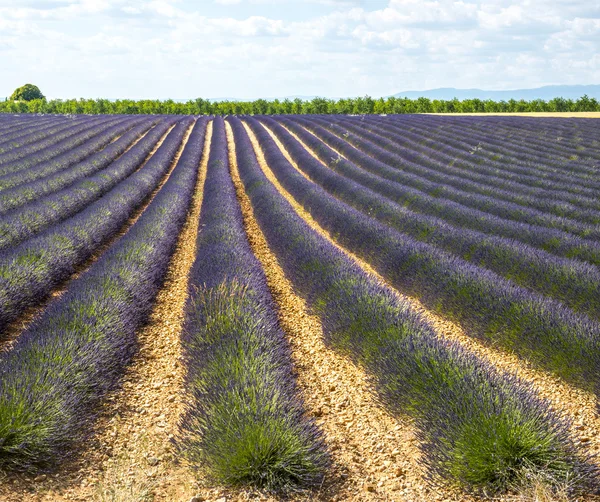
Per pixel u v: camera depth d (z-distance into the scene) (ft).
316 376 18.89
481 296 23.02
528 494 11.36
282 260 33.17
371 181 59.36
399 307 21.39
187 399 16.71
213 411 14.07
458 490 12.29
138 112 206.49
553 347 18.80
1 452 12.64
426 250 30.04
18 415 13.10
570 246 31.40
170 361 19.84
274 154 82.84
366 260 35.24
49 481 12.39
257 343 18.22
